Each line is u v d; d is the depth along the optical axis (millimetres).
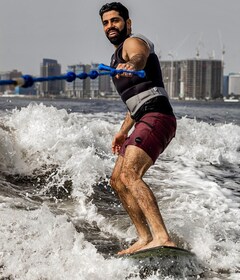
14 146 6766
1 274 3605
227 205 5988
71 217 5168
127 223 5078
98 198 5953
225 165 8805
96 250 4062
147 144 4102
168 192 6309
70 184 6266
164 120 4207
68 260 3873
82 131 7793
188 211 5480
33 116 7730
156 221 4008
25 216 4617
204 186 6801
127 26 4387
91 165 6613
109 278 3672
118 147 4828
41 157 6793
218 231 4898
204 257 4262
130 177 4059
